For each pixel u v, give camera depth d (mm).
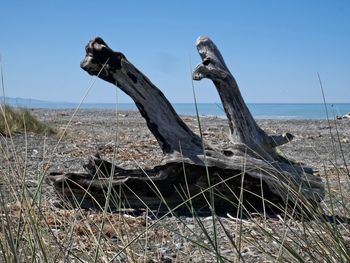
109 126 20547
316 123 26719
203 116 36688
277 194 4883
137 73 5191
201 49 5566
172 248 3240
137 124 22703
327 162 9438
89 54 5137
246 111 5441
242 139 5355
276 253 2662
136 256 2592
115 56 5113
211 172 5047
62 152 9609
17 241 2104
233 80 5422
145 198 5121
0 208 2299
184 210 5141
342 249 2369
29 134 12148
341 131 19047
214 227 2121
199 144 5211
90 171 5090
